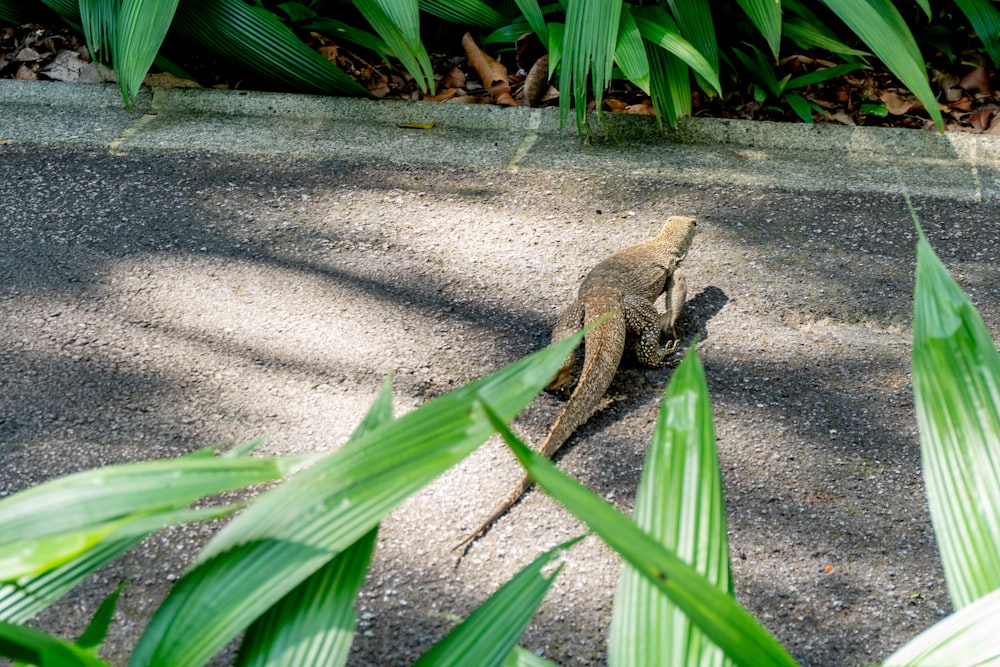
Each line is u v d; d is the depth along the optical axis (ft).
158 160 16.83
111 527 3.24
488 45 19.44
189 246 14.37
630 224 14.94
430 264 13.96
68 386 11.46
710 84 17.72
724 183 16.06
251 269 13.80
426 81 18.89
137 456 10.42
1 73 19.35
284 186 16.06
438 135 17.76
